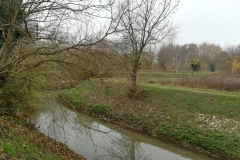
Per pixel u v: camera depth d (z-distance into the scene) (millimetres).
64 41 6961
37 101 11273
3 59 7457
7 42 7387
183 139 11672
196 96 15211
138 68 16453
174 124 12875
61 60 6953
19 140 6914
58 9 7086
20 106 10594
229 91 16547
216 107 13562
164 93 16750
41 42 7438
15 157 5293
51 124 12875
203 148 10852
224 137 10734
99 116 16125
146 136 12930
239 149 9836
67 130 12406
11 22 7121
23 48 7254
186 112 13789
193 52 59281
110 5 6551
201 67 51000
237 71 28688
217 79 18078
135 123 14164
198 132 11633
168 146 11695
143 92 17203
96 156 9953
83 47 6906
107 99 17203
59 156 7887
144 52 18922
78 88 7633
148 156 10602
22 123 10289
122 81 13469
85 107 17406
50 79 7902
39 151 7031
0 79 7863
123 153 10750
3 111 9250
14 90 9117
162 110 14688
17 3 7059
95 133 12852
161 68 40312
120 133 13336
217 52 58969
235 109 12875
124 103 16359
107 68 7398
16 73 7117
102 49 7270
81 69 7129
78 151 10117
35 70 7961
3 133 6711
